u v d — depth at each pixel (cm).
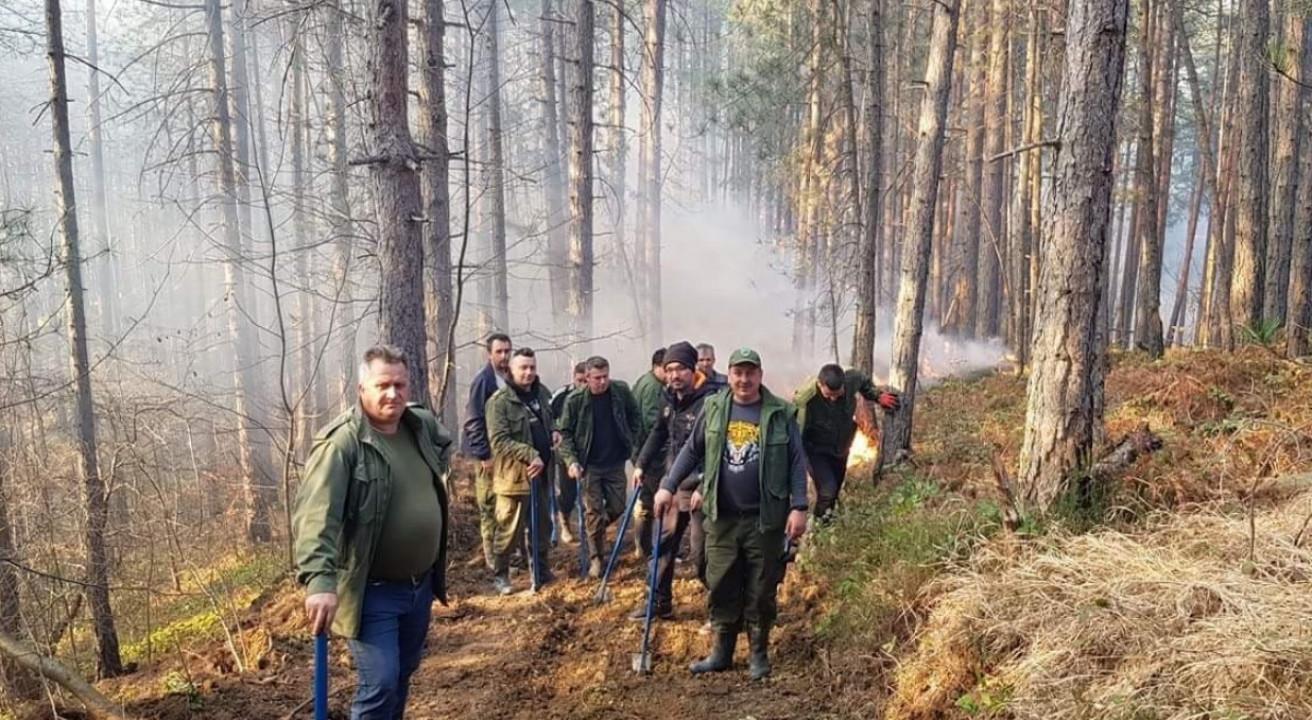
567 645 583
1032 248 1639
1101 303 537
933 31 979
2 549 659
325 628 336
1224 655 351
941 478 783
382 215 717
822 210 1695
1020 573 462
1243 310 1303
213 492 1270
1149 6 1490
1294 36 1243
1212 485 549
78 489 761
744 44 2288
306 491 352
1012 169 1872
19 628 659
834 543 651
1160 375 983
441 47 1076
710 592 516
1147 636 383
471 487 942
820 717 456
